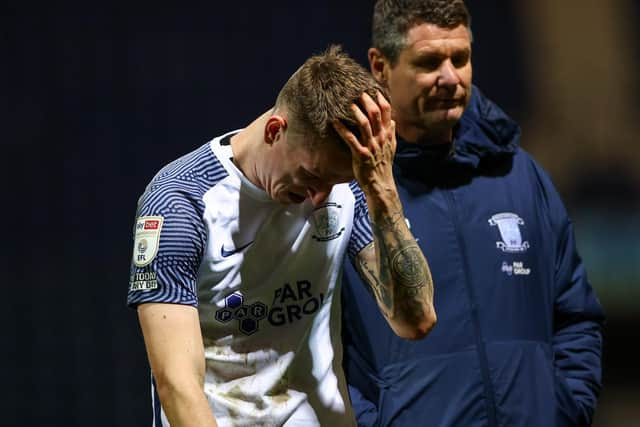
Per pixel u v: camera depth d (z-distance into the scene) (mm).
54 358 19422
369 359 10336
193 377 7770
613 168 29609
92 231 21406
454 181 10672
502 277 10469
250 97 23578
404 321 8602
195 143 22859
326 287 8828
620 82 29969
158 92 22859
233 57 23625
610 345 26516
